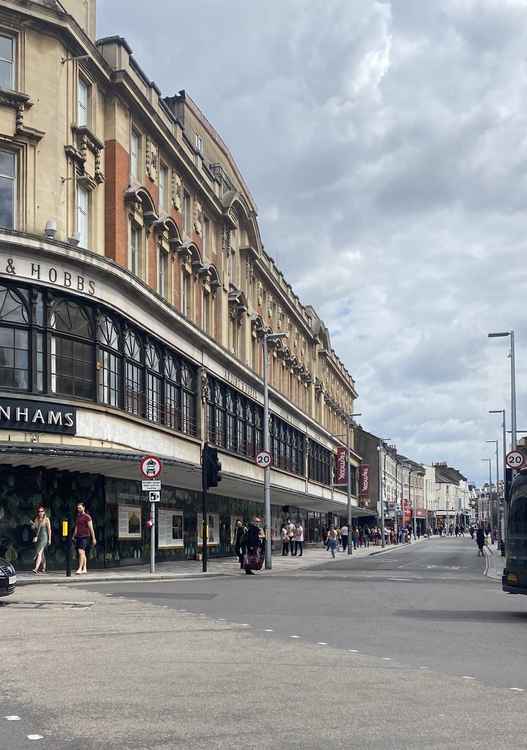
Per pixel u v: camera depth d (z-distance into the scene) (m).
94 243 28.39
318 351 77.56
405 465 155.12
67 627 12.38
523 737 6.54
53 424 24.67
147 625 12.71
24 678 8.55
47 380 24.81
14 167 25.50
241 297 47.25
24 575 22.77
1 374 23.97
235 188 47.97
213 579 24.62
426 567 34.41
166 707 7.36
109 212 29.45
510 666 9.66
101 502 27.64
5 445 22.39
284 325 63.53
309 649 10.63
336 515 87.81
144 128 33.03
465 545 84.06
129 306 29.33
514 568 15.91
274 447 56.97
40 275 24.83
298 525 46.22
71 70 27.30
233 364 43.88
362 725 6.84
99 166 28.95
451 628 13.01
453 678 8.85
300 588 20.89
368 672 9.12
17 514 24.81
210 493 42.22
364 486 97.38
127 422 28.91
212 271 41.88
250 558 27.75
